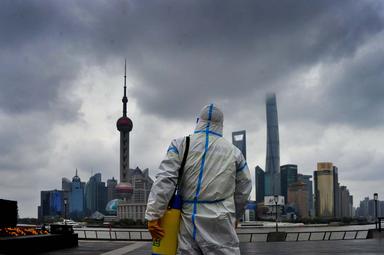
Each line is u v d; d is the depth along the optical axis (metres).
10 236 16.14
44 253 16.75
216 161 3.39
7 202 17.33
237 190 3.55
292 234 28.06
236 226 3.52
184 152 3.40
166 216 3.29
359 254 13.60
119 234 30.81
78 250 18.47
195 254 3.23
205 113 3.55
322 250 15.92
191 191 3.32
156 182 3.31
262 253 15.09
